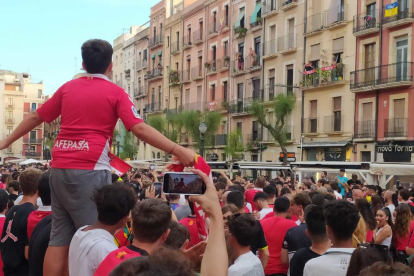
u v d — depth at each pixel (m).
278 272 6.46
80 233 3.46
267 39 39.59
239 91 43.59
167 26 57.09
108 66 3.94
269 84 39.38
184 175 2.87
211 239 2.49
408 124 28.20
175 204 7.76
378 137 29.86
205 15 49.03
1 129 88.19
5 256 5.40
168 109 54.78
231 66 44.25
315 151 34.34
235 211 5.74
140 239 3.26
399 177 22.62
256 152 40.28
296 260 5.05
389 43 29.36
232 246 5.00
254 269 4.79
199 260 3.14
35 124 3.96
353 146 31.27
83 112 3.72
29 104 91.12
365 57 31.22
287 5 36.78
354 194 10.55
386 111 29.50
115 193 3.48
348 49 32.22
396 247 7.84
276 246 6.51
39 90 92.88
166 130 49.88
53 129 66.94
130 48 68.31
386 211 8.05
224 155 43.16
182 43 53.19
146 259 1.98
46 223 4.59
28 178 5.55
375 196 9.46
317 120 34.31
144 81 62.78
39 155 89.12
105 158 3.77
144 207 3.28
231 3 44.72
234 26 44.09
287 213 7.35
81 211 3.67
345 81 32.09
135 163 38.25
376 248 3.72
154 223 3.23
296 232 6.24
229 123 43.97
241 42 43.03
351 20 32.03
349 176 24.48
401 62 28.56
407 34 28.44
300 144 35.41
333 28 33.19
